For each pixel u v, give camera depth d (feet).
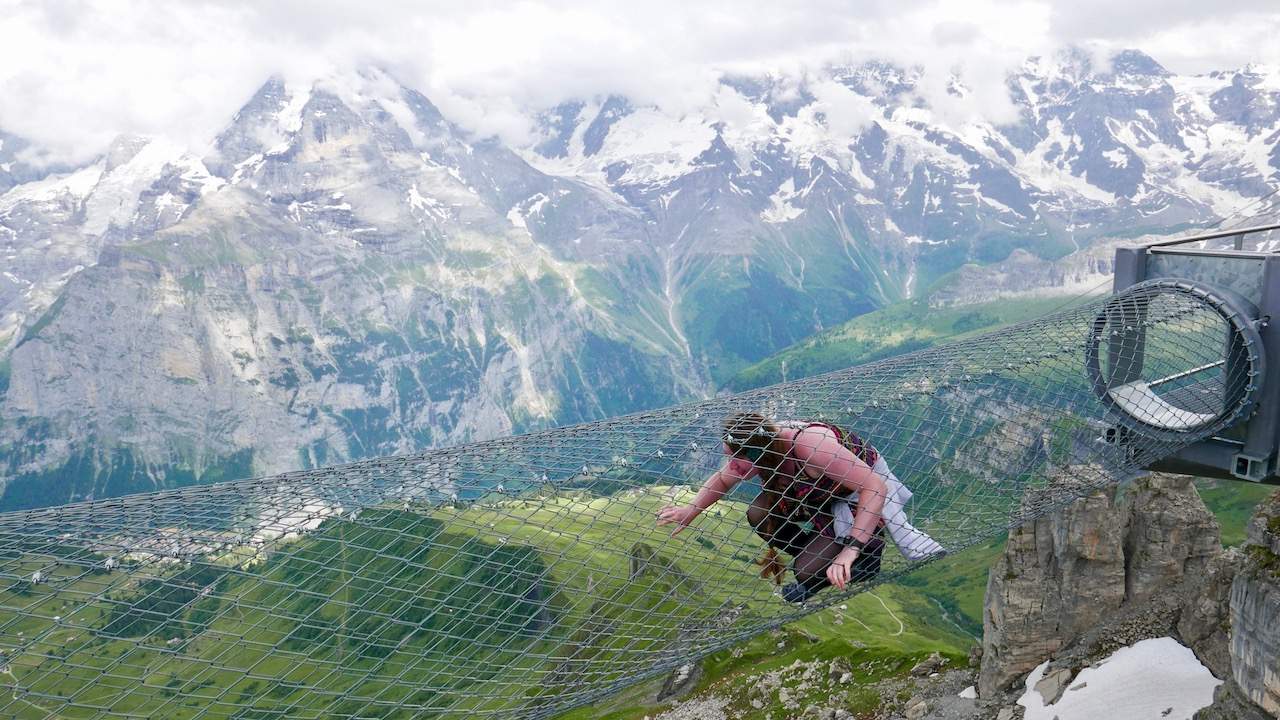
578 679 27.43
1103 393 46.06
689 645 29.71
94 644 20.35
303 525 26.14
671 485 30.86
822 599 32.94
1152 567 142.82
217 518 25.41
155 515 25.32
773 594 30.50
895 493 31.94
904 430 37.50
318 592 23.81
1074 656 144.87
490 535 27.07
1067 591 148.15
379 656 24.26
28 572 21.36
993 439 39.42
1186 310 47.42
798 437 30.17
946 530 36.09
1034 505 40.70
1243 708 49.14
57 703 19.84
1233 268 45.80
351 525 26.66
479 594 26.16
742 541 30.45
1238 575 49.93
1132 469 48.03
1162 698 126.82
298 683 22.52
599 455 31.83
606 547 28.71
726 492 31.27
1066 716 134.92
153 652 21.13
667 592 28.17
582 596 27.22
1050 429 42.29
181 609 22.12
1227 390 45.91
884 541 31.50
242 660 22.15
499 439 33.81
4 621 20.04
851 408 37.70
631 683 29.94
